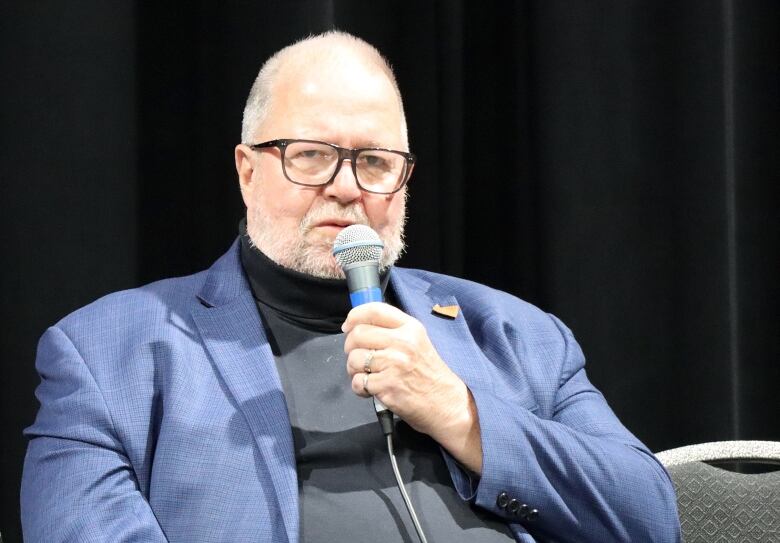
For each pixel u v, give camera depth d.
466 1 8.64
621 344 8.27
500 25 8.63
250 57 7.83
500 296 6.18
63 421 5.00
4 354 7.27
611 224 8.27
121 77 7.48
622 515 5.23
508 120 8.59
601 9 8.30
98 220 7.41
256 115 5.65
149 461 4.99
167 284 5.65
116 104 7.46
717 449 5.98
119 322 5.35
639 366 8.27
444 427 5.05
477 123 8.63
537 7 8.35
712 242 8.23
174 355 5.17
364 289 5.01
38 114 7.34
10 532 7.21
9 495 7.22
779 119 8.33
